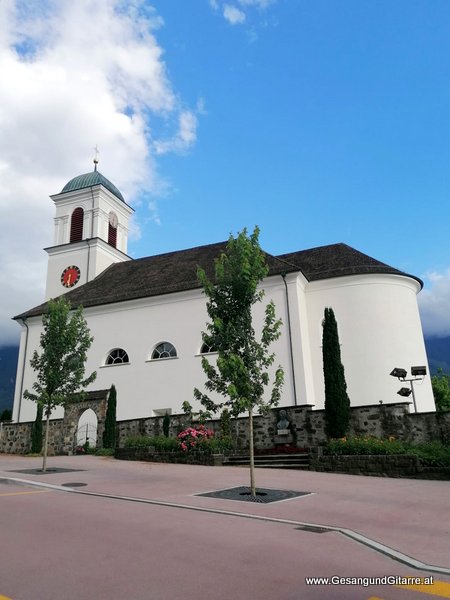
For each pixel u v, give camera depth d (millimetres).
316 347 27156
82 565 6059
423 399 25906
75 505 10188
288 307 26312
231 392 11977
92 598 5000
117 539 7328
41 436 26172
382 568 6094
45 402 17734
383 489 12680
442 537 7738
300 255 32594
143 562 6188
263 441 20172
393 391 25703
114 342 30094
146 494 11648
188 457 18938
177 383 27562
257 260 13656
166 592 5160
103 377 29547
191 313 28578
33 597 5031
